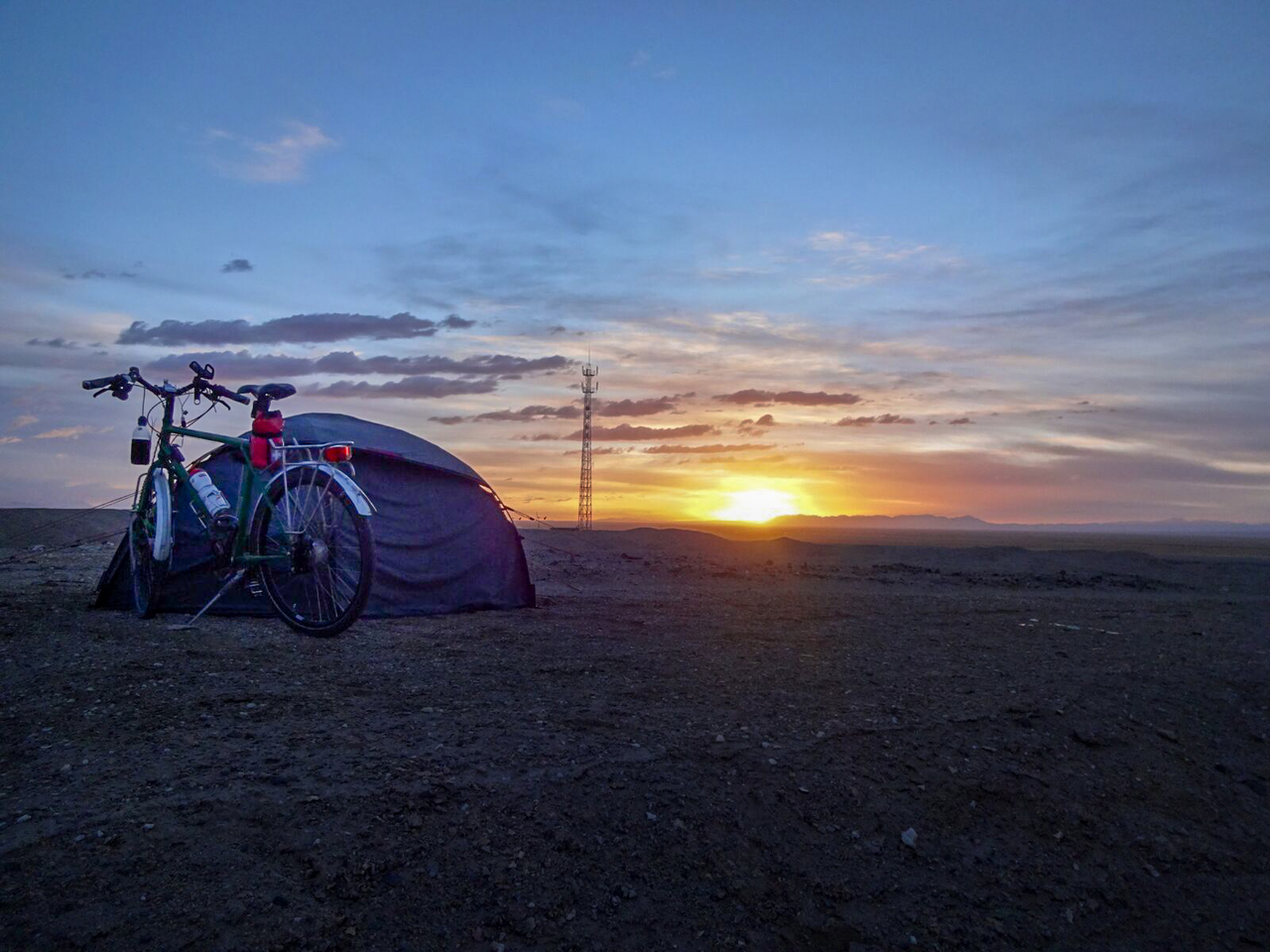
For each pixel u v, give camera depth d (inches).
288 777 131.9
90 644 201.9
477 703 171.3
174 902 105.6
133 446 247.6
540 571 505.0
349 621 221.1
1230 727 200.1
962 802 154.3
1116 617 339.0
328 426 296.4
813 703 184.2
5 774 128.1
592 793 139.0
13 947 96.1
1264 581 600.7
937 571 606.5
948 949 125.8
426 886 116.9
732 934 121.3
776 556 705.6
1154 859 151.9
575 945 113.7
